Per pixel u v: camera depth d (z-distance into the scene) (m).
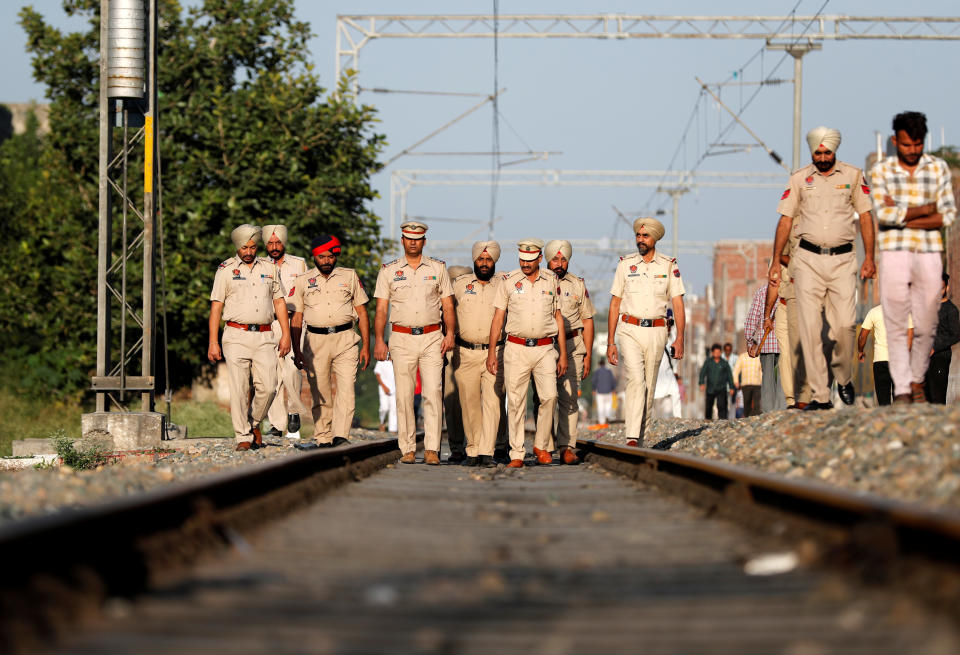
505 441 32.16
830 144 25.30
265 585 10.37
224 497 14.66
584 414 113.06
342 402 30.59
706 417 60.09
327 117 63.72
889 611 8.89
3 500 16.12
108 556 10.39
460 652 8.13
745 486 15.62
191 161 62.09
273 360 31.92
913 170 23.11
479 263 29.80
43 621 8.39
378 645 8.27
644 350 28.67
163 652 7.98
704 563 11.84
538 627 8.84
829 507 12.37
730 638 8.42
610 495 20.03
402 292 29.44
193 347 65.56
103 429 36.84
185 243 62.00
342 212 63.69
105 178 38.69
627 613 9.31
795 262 25.92
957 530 9.11
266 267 31.75
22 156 86.44
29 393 62.44
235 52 65.00
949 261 54.91
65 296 62.38
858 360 34.47
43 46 63.62
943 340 30.58
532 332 28.17
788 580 10.58
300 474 19.94
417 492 20.50
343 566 11.62
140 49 38.34
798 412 27.23
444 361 31.84
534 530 14.79
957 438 17.92
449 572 11.31
